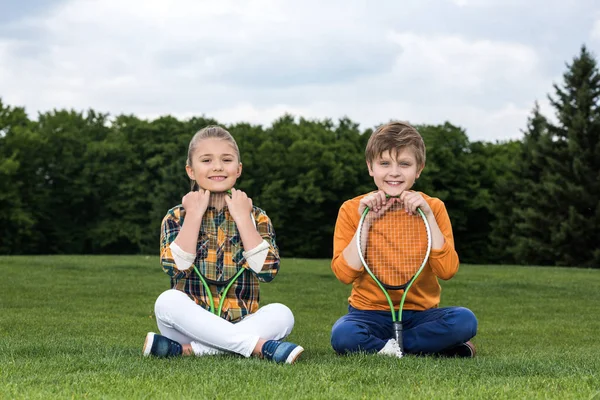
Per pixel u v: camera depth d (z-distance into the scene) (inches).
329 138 2025.1
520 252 1550.2
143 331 243.0
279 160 1894.7
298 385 115.8
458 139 1911.9
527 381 122.6
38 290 405.4
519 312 353.1
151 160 1891.0
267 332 151.6
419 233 165.9
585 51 1556.3
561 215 1514.5
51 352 163.2
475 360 153.8
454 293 444.1
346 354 161.3
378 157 165.9
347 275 166.4
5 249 1824.6
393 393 111.1
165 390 111.5
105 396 105.0
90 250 1967.3
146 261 642.8
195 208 155.2
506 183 1715.1
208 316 150.2
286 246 1872.5
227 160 159.6
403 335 166.1
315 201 1788.9
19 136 1823.3
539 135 1710.1
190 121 2063.2
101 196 1940.2
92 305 344.5
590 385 120.6
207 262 158.9
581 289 467.2
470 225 1878.7
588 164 1503.4
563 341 242.8
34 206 1889.8
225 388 112.9
